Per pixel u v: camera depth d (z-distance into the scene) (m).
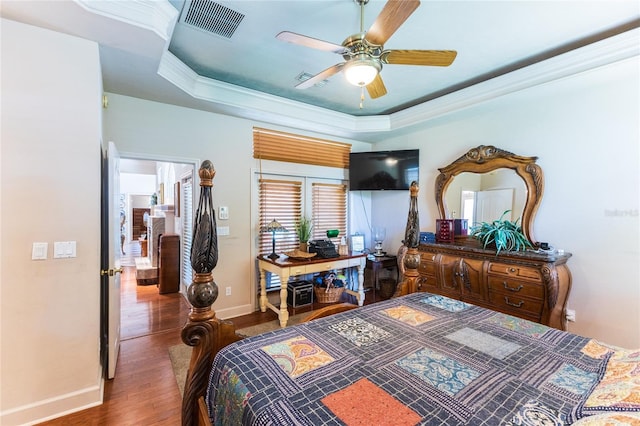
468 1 1.93
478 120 3.54
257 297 3.88
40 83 1.83
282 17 2.12
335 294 4.02
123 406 1.98
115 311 2.41
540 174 2.96
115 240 2.40
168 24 1.98
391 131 4.27
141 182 10.65
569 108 2.78
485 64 2.83
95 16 1.72
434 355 1.31
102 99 2.47
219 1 1.95
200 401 1.40
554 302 2.55
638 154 2.40
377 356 1.30
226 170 3.61
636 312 2.42
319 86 3.34
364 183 4.60
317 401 0.98
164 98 3.02
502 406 0.95
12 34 1.75
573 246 2.77
